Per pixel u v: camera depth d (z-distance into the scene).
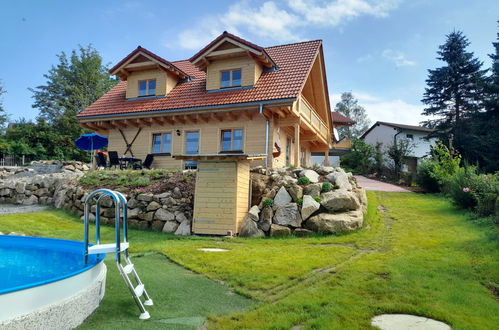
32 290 3.34
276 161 18.58
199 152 17.59
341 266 6.90
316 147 25.92
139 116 18.03
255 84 16.84
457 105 38.59
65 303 3.67
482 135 33.47
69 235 10.20
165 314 4.39
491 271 6.29
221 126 17.33
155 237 10.61
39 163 25.64
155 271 6.50
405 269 6.52
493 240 8.34
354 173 38.41
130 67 19.16
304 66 17.23
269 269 6.62
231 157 11.30
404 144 36.34
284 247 8.96
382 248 8.59
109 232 11.09
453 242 8.77
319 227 10.66
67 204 13.97
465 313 4.52
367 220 12.18
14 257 5.66
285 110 16.02
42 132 36.03
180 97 18.09
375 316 4.49
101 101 20.23
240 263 7.09
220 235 11.15
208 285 5.74
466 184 13.53
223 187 11.45
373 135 45.16
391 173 34.62
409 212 13.79
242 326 4.07
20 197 16.11
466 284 5.68
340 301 4.93
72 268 4.97
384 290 5.38
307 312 4.57
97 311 4.35
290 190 11.71
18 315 3.17
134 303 4.74
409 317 4.46
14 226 10.65
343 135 62.81
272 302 4.97
